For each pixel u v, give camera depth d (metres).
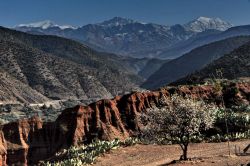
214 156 46.34
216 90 86.75
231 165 40.06
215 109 64.62
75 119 83.06
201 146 54.16
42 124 88.69
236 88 85.75
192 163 43.09
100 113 84.31
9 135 86.75
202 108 46.03
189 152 51.09
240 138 55.94
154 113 46.19
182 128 44.97
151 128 46.41
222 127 60.09
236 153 46.88
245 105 75.31
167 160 48.41
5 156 81.38
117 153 54.72
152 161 49.03
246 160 41.78
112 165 49.59
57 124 85.69
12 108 192.88
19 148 84.25
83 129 82.00
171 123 45.03
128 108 85.75
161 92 89.75
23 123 88.12
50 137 85.62
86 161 51.91
